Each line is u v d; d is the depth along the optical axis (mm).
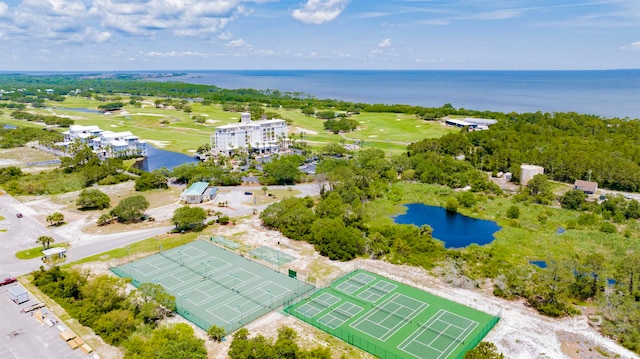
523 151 199125
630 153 182125
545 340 72562
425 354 69062
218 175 176875
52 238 111500
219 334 72000
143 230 124000
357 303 84938
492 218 135125
